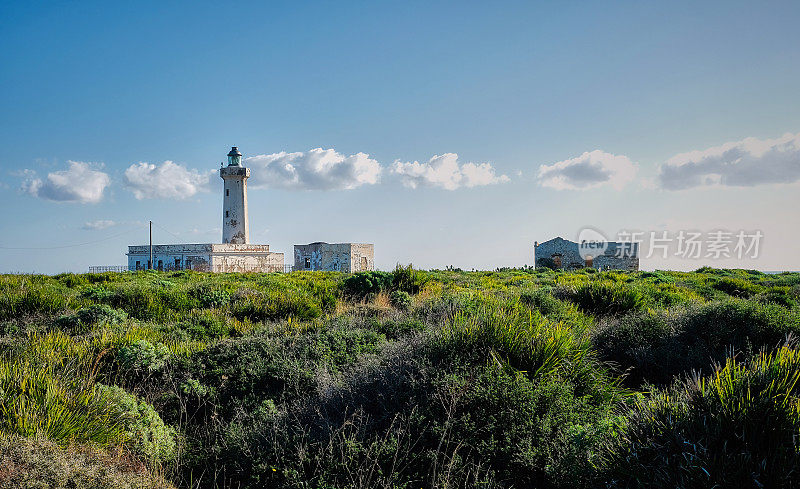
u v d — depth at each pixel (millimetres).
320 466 3547
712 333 6445
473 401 3893
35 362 5363
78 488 2902
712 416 3088
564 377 4488
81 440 3770
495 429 3650
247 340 6766
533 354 4586
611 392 4684
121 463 3537
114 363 6070
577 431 3434
